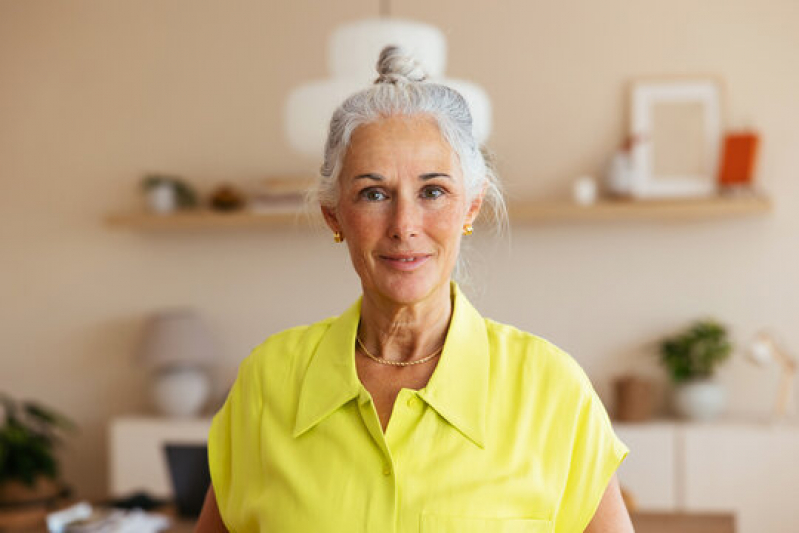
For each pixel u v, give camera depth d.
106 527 2.71
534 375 1.18
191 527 2.76
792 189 4.14
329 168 1.17
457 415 1.14
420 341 1.21
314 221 1.31
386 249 1.12
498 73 4.30
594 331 4.30
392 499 1.11
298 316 4.54
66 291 4.74
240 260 4.59
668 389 4.25
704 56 4.18
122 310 4.70
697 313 4.23
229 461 1.30
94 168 4.68
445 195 1.12
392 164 1.10
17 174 4.75
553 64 4.27
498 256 4.34
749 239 4.20
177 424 4.26
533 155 4.30
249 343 4.58
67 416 4.75
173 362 4.30
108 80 4.65
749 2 4.14
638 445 3.90
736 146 4.04
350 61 2.52
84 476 4.74
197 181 4.58
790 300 4.17
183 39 4.57
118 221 4.42
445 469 1.11
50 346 4.76
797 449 3.82
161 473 4.26
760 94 4.14
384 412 1.18
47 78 4.70
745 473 3.85
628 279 4.28
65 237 4.73
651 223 4.26
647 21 4.20
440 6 4.33
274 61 4.50
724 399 4.05
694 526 2.62
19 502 3.07
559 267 4.31
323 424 1.17
